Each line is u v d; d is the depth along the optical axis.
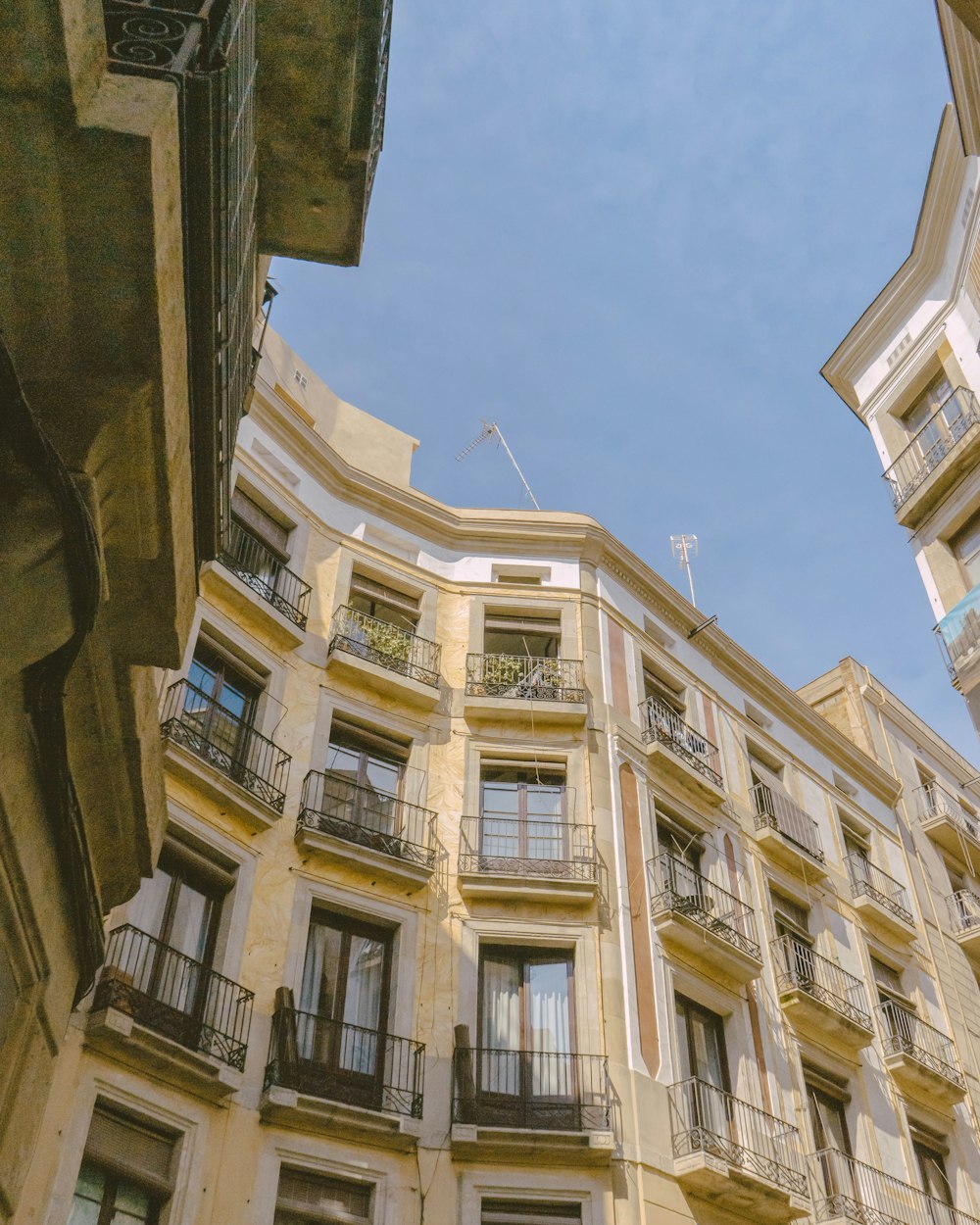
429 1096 16.55
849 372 24.05
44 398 6.51
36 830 7.41
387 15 10.08
